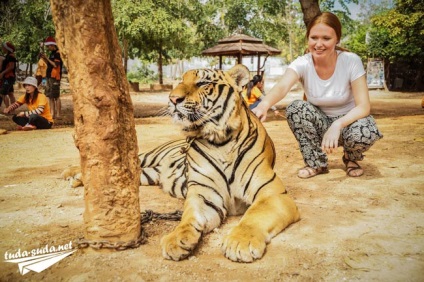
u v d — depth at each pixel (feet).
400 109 50.93
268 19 125.70
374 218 10.10
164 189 13.33
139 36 86.89
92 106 8.03
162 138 25.04
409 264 7.53
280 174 15.11
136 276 7.37
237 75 10.98
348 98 13.23
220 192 10.30
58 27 7.91
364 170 15.10
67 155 20.40
